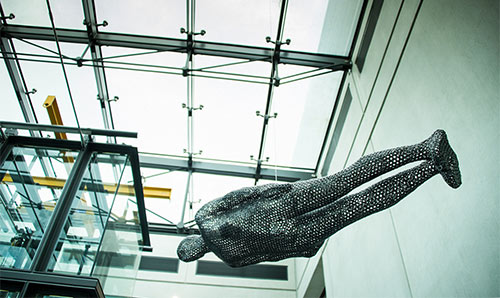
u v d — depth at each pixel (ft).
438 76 17.90
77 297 15.93
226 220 8.41
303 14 29.89
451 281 15.98
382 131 23.66
